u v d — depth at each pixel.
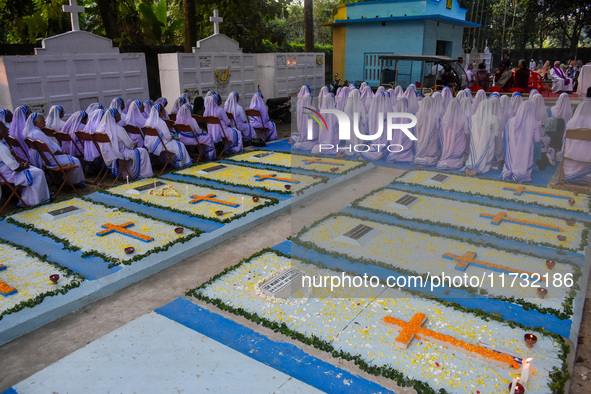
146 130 8.32
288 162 9.09
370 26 18.89
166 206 6.53
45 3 14.43
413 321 3.53
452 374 3.10
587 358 3.29
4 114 7.73
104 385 3.07
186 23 14.55
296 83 16.70
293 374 3.16
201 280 4.61
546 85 14.56
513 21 27.62
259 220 6.08
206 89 14.05
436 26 18.69
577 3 25.11
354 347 3.39
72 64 11.16
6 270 4.62
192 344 3.49
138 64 12.77
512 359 3.14
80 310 4.09
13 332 3.67
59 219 6.03
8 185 6.36
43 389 3.04
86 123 8.27
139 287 4.48
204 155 9.61
